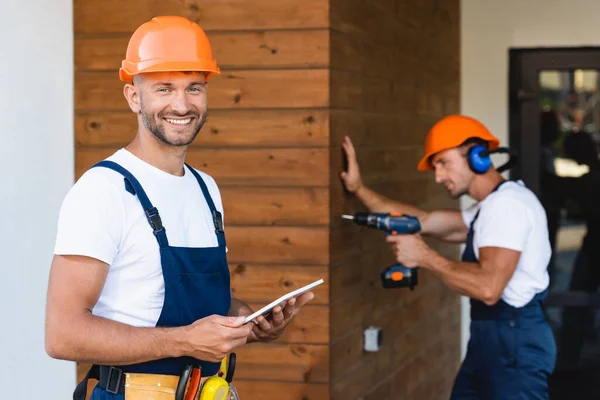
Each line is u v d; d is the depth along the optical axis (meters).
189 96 2.43
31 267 3.81
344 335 3.82
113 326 2.24
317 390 3.61
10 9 3.75
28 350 3.84
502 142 6.06
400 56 4.68
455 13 5.95
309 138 3.58
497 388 3.76
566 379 6.14
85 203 2.29
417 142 5.05
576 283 6.11
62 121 3.76
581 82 6.00
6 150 3.78
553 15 5.96
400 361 4.73
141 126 2.46
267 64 3.59
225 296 2.57
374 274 4.29
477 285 3.60
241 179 3.63
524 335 3.72
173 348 2.27
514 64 6.05
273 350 3.63
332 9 3.59
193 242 2.48
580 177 6.04
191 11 3.63
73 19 3.72
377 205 3.97
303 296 2.56
